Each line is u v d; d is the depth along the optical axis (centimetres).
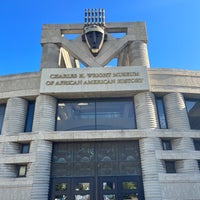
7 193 1221
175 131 1387
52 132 1369
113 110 1516
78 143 1427
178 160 1333
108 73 1510
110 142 1429
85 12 1886
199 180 1262
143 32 1820
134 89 1466
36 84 1525
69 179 1328
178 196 1211
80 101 1552
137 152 1397
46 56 1705
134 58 1714
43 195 1224
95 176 1334
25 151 1395
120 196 1280
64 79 1495
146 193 1241
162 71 1562
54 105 1495
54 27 1838
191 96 1569
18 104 1487
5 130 1407
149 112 1419
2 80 1591
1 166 1299
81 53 1723
